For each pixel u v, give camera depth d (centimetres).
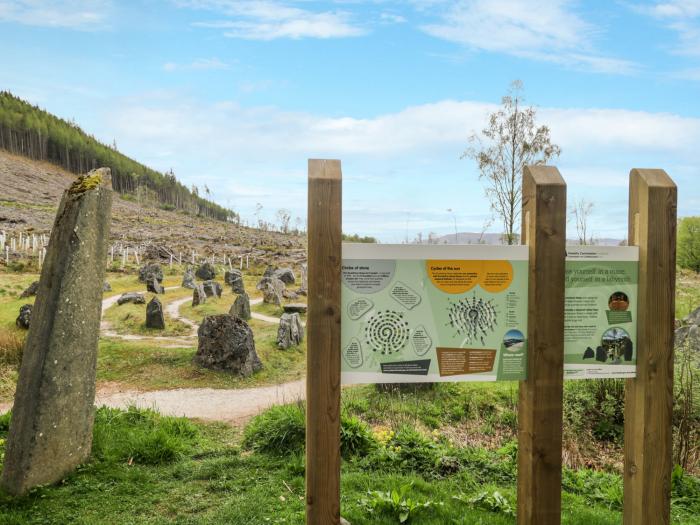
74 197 567
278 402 1123
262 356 1490
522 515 364
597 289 373
